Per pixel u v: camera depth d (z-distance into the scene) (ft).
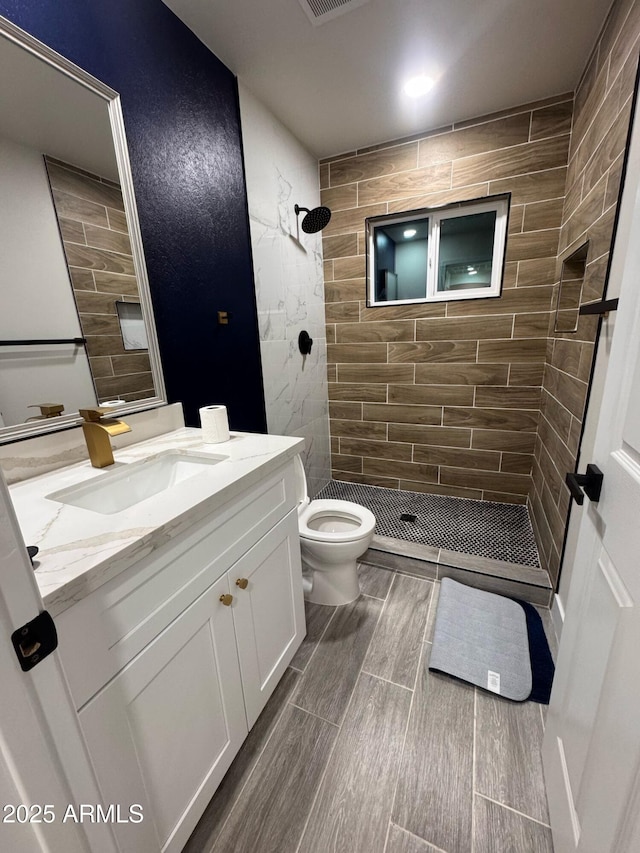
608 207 3.77
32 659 1.15
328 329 8.25
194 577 2.56
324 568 5.14
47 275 3.11
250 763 3.33
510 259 6.53
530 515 7.05
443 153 6.51
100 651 1.90
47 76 2.96
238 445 3.87
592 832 1.95
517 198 6.24
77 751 1.37
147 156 3.80
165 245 4.09
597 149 4.31
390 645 4.57
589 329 4.16
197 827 2.90
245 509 3.12
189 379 4.60
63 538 2.10
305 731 3.59
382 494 8.32
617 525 2.00
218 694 2.90
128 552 2.00
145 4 3.68
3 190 2.79
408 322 7.51
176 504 2.49
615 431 2.19
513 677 4.05
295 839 2.82
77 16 3.10
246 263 5.46
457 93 5.53
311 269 7.43
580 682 2.39
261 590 3.46
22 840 1.20
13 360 2.94
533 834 2.79
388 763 3.30
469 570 5.52
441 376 7.53
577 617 2.62
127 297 3.75
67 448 3.35
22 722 1.15
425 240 7.34
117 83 3.46
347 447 8.79
